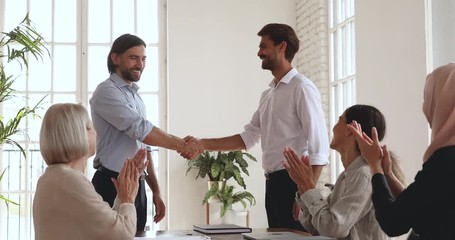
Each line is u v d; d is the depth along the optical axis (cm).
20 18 845
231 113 842
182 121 835
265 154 414
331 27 752
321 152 397
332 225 267
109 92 407
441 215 207
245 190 843
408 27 545
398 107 562
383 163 253
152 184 430
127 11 864
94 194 254
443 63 498
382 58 592
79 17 855
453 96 211
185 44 843
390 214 217
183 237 291
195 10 846
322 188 743
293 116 404
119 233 254
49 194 252
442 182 204
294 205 385
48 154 259
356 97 647
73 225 250
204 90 841
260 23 852
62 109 261
